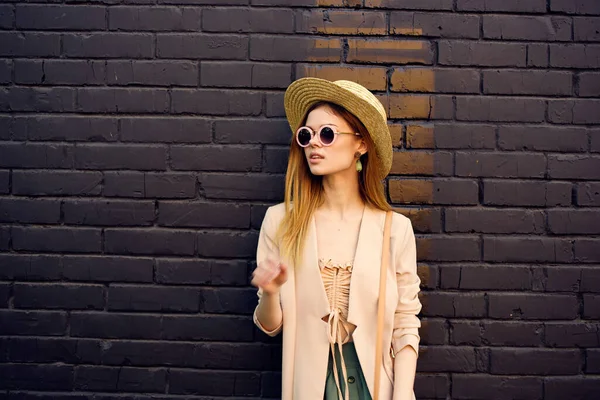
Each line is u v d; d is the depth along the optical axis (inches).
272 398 102.7
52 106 104.5
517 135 103.9
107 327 103.3
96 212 104.0
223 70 104.3
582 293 103.0
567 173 103.7
